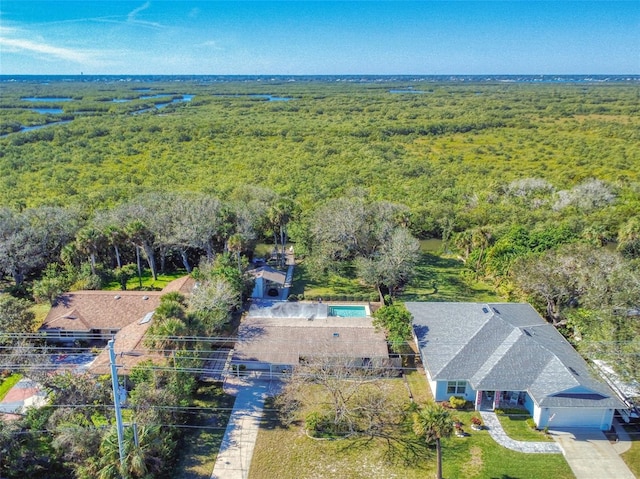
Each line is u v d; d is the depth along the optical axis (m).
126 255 52.34
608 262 36.28
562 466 24.06
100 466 21.59
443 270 51.88
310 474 23.88
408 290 46.00
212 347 34.34
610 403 26.00
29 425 25.19
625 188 69.69
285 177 80.50
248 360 30.89
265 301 40.72
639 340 25.53
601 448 25.27
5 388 30.14
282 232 52.12
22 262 44.53
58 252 50.09
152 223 48.50
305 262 51.56
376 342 32.44
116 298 38.03
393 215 52.44
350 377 27.91
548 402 26.08
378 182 79.44
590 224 55.69
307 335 33.28
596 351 27.14
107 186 71.94
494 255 47.09
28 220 48.84
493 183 74.25
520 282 38.12
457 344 31.06
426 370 30.67
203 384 30.83
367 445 25.81
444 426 22.00
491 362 29.02
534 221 60.16
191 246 48.84
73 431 22.61
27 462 23.34
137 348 29.95
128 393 27.25
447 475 23.64
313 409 28.23
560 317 37.03
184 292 39.41
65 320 35.66
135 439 21.89
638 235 48.41
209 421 27.56
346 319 36.28
